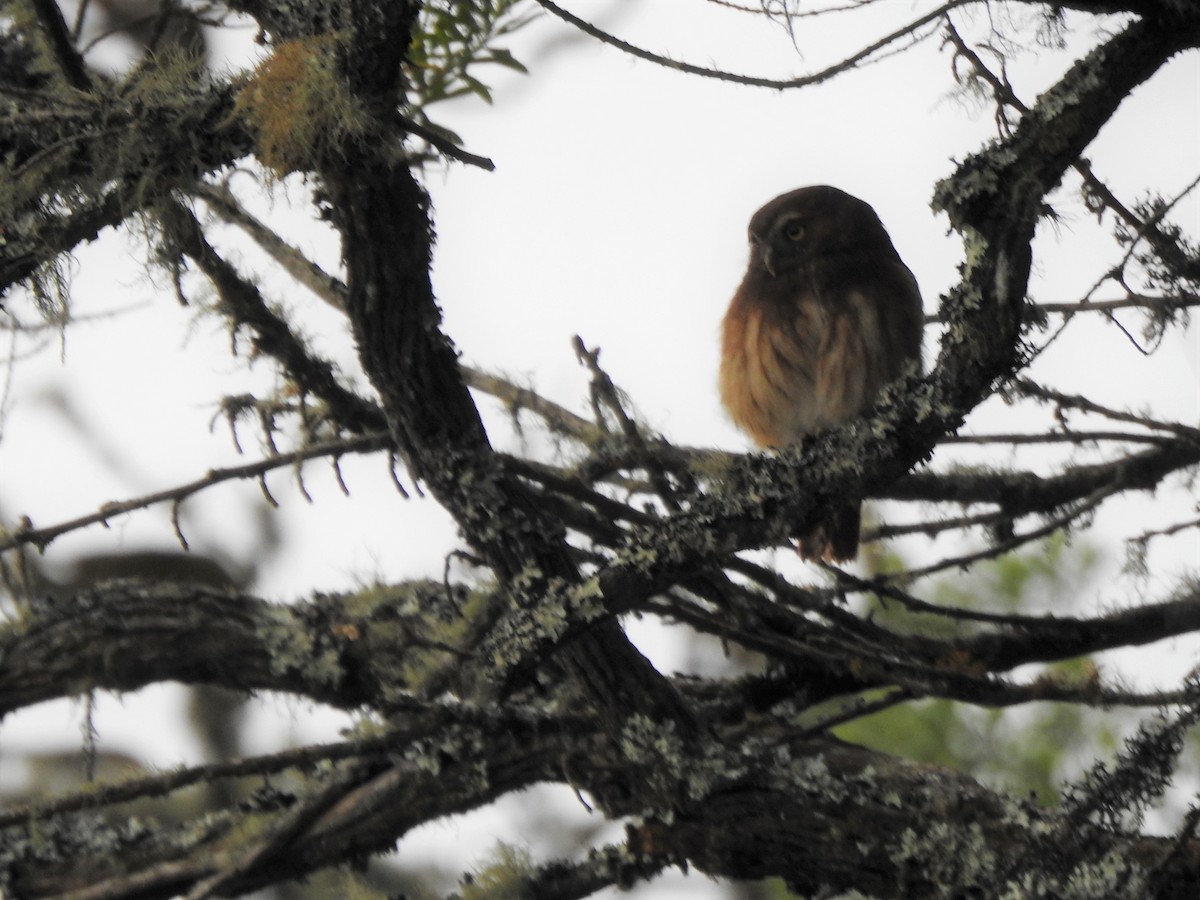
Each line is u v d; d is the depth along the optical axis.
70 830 8.68
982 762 10.39
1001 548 8.94
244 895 8.20
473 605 8.40
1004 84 6.33
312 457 7.92
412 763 7.87
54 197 6.73
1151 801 6.23
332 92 6.05
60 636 8.47
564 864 7.81
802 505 6.55
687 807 7.27
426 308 6.54
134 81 6.81
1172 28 6.12
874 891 7.12
